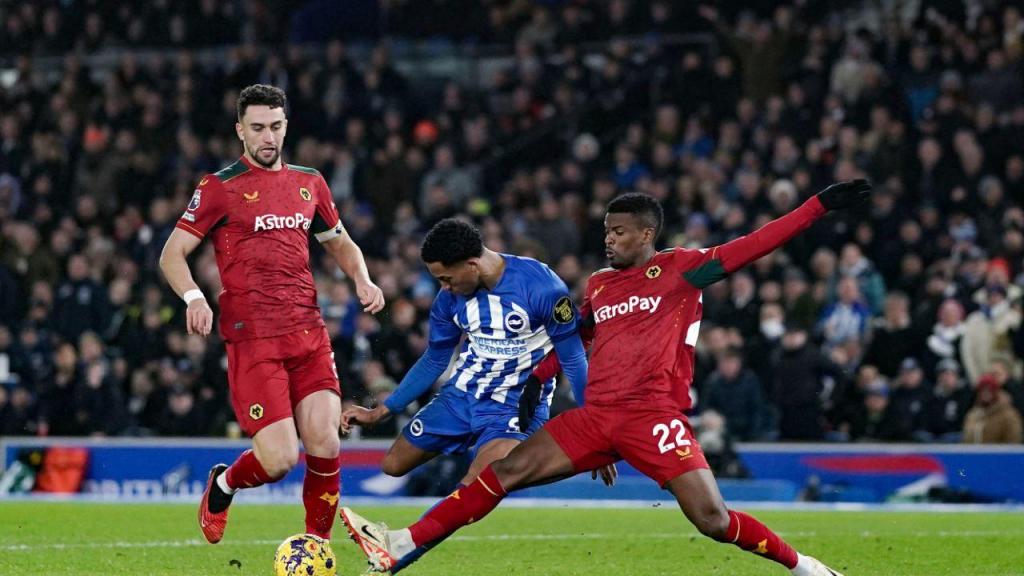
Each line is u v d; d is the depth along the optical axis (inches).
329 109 1724.9
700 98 1598.2
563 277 1341.0
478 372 652.7
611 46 1744.6
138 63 1872.5
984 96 1545.3
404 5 1911.9
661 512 1037.2
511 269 628.7
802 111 1508.4
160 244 1542.8
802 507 1125.7
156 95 1770.4
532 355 643.5
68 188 1744.6
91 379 1336.1
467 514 553.9
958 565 709.3
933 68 1587.1
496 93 1803.6
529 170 1695.4
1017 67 1535.4
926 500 1151.6
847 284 1277.1
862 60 1549.0
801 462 1180.5
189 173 1664.6
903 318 1248.2
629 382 551.2
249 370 609.6
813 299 1304.1
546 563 713.0
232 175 618.8
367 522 547.2
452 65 1893.5
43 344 1438.2
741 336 1302.9
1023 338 1219.9
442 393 673.0
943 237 1342.3
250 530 868.6
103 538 819.4
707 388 1227.9
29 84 1862.7
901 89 1524.4
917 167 1424.7
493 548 776.9
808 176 1405.0
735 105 1584.6
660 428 545.0
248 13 1926.7
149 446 1259.8
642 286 559.8
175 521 930.7
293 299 617.0
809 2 1688.0
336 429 624.4
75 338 1471.5
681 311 557.6
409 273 1446.9
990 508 1106.7
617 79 1686.8
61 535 834.2
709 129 1584.6
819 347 1243.8
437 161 1625.2
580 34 1776.6
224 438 1274.6
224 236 616.7
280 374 612.1
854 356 1253.7
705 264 553.9
